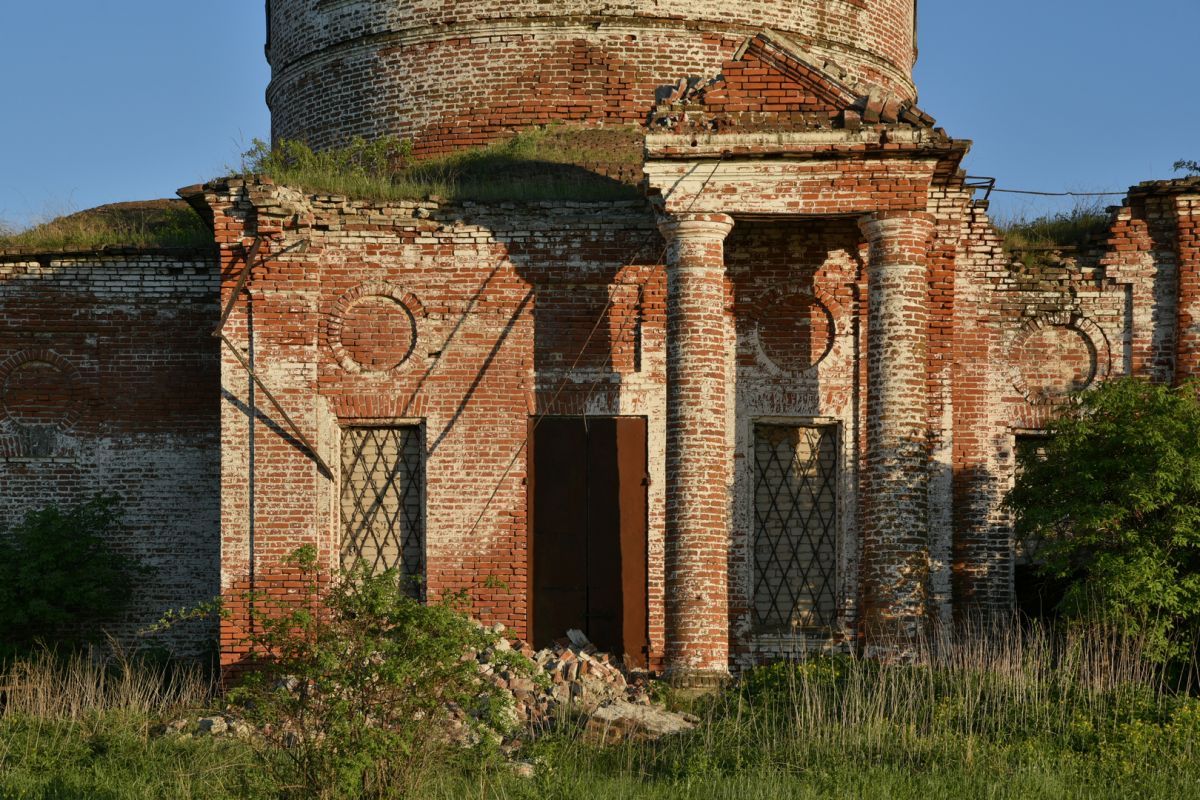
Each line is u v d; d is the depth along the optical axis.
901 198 22.33
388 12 30.94
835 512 24.52
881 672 20.22
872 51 31.89
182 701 21.61
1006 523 24.62
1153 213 25.08
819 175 22.41
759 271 24.56
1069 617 21.77
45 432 26.14
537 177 26.95
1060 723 19.25
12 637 25.30
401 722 16.41
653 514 24.30
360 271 24.58
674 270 22.53
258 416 24.23
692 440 22.23
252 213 24.42
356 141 30.11
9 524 25.98
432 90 30.50
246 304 24.47
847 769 17.77
